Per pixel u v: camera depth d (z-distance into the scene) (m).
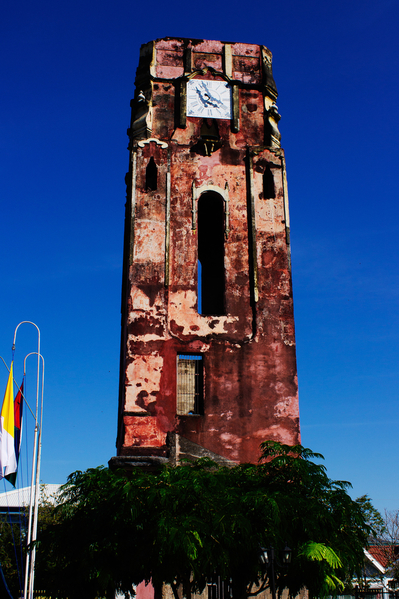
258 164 26.33
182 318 23.91
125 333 24.42
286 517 15.91
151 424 22.52
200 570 15.18
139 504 15.38
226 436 22.72
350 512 16.75
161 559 14.40
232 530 14.78
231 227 25.36
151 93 26.69
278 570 17.02
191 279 24.42
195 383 23.48
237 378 23.48
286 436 23.03
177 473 16.70
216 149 26.25
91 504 16.80
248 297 24.61
